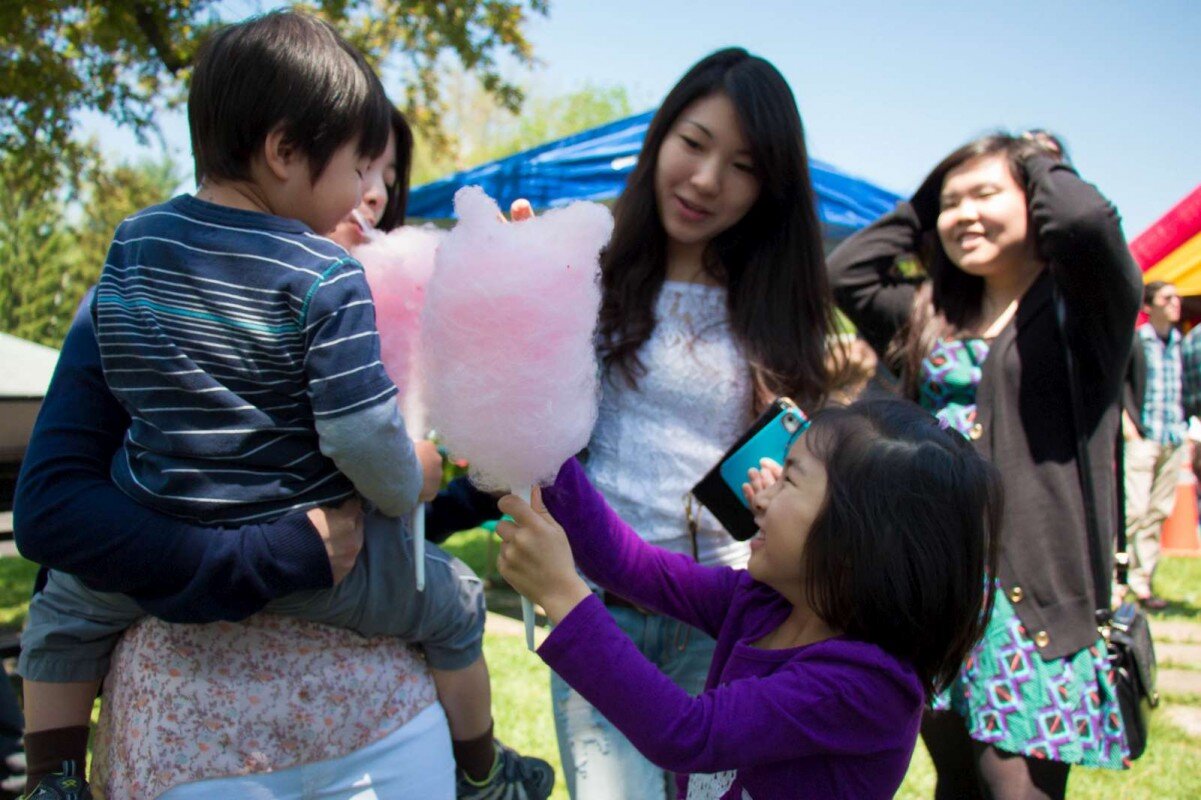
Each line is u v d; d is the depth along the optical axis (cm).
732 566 223
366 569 156
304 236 147
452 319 139
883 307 305
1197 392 736
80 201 1283
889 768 148
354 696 155
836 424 156
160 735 146
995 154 255
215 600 139
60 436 148
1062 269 227
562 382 142
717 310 228
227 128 147
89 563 138
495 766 197
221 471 142
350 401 139
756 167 215
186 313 141
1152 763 411
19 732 270
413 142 235
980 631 160
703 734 138
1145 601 693
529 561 144
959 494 147
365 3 992
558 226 142
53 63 927
